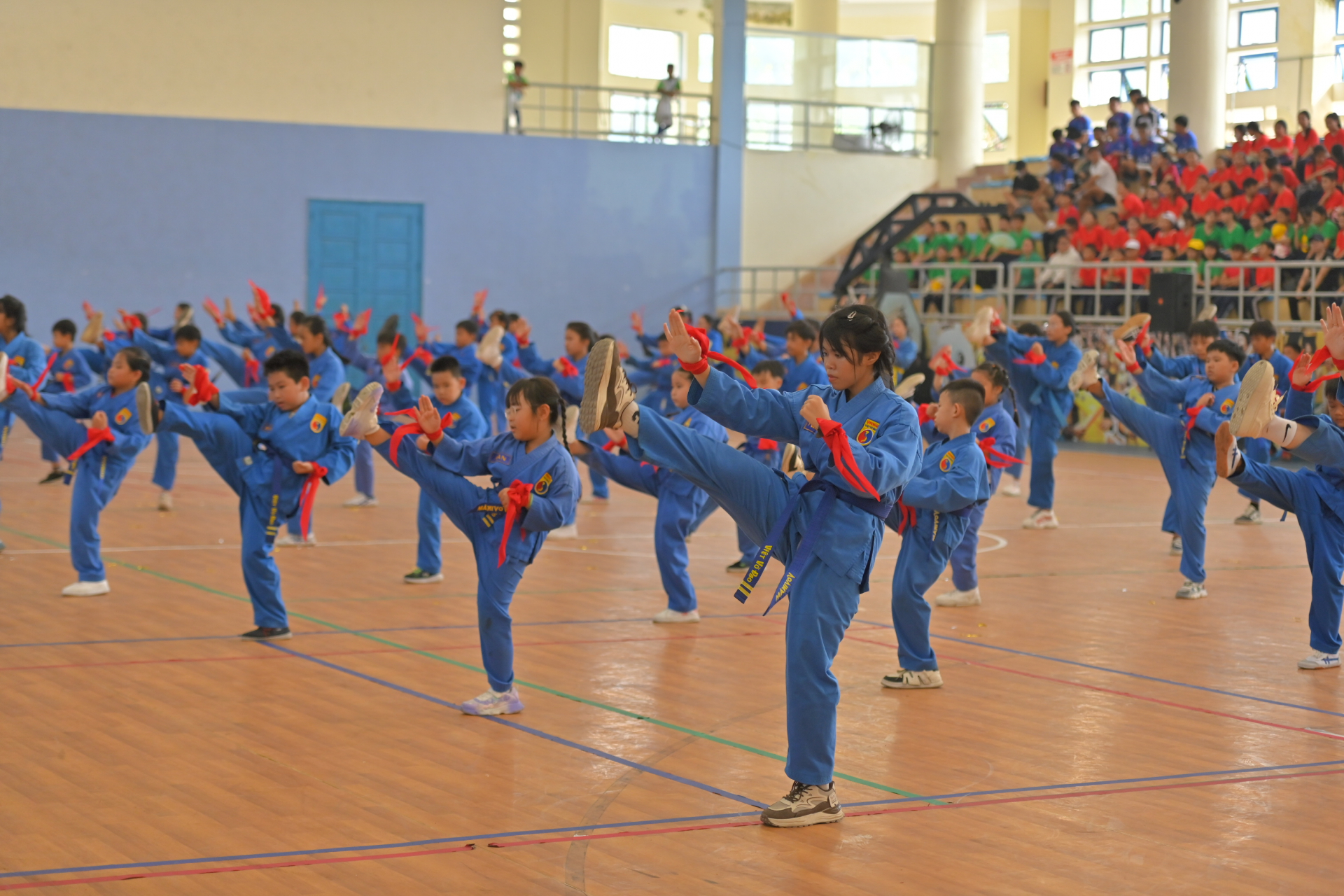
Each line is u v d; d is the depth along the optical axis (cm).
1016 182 2409
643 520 1336
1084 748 564
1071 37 3066
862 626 830
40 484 1501
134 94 2342
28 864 412
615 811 473
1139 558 1118
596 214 2616
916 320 2198
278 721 586
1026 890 404
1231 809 485
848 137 2795
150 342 1512
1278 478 701
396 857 424
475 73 2528
